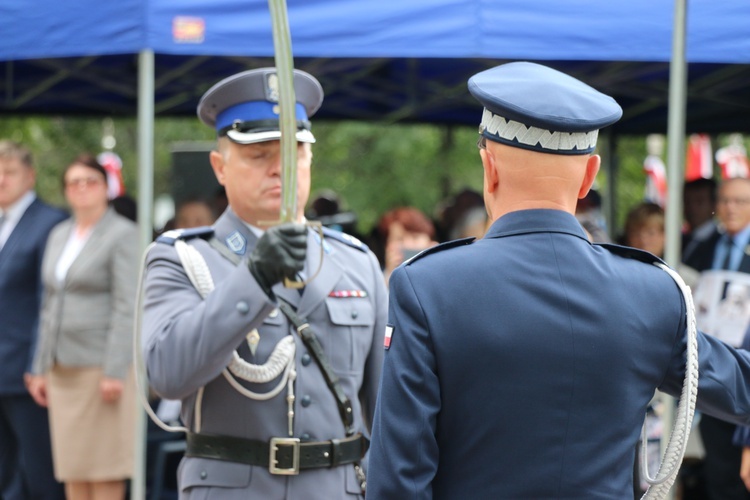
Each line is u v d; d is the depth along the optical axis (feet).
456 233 51.31
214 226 24.30
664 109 64.39
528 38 35.01
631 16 35.22
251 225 23.93
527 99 15.90
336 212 57.88
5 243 46.09
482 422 15.61
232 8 34.09
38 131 108.06
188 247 23.38
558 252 16.15
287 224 20.80
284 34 18.76
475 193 55.62
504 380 15.60
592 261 16.26
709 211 50.44
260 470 22.22
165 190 111.14
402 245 48.83
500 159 16.37
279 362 22.56
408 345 15.71
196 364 21.18
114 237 41.78
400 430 15.46
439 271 16.06
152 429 46.98
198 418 22.67
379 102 65.82
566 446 15.53
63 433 41.50
